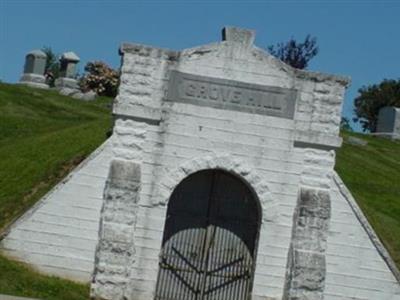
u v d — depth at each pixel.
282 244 23.50
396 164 39.25
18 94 43.62
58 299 21.45
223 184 23.86
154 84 23.33
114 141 23.30
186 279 23.59
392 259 25.12
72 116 41.53
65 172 27.05
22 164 29.05
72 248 23.27
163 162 23.30
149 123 23.31
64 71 50.94
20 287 21.55
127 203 22.97
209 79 23.45
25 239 23.25
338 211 23.94
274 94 23.64
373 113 75.19
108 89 51.94
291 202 23.59
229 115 23.47
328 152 23.78
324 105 23.78
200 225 23.78
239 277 23.70
